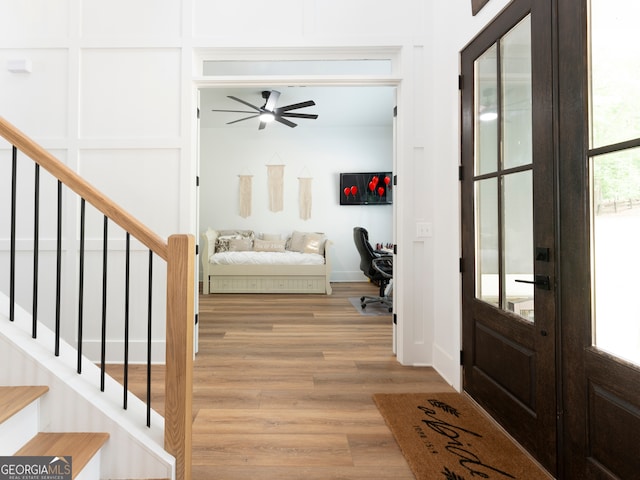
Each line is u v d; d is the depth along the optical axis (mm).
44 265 2787
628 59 1204
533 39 1637
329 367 2766
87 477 1351
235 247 6406
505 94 1917
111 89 2795
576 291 1406
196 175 2920
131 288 2801
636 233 1187
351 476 1544
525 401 1715
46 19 2773
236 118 6582
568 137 1438
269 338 3480
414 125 2834
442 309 2654
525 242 1761
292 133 7062
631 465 1173
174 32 2805
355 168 7113
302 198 7051
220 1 2820
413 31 2826
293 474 1550
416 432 1863
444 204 2619
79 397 1452
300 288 5840
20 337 1518
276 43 2820
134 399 1632
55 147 2764
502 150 1937
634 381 1159
